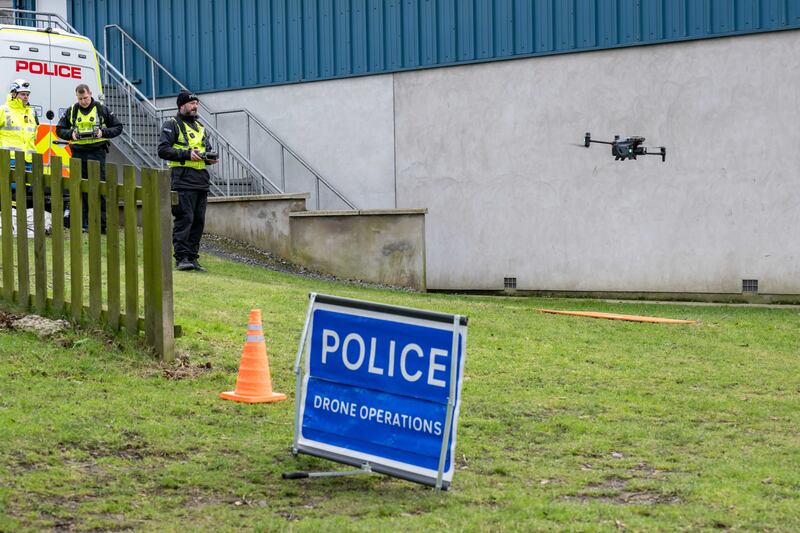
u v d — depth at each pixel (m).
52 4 25.66
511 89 20.36
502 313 14.03
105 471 6.34
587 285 19.86
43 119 17.61
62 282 9.83
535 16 20.08
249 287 13.83
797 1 18.06
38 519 5.41
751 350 12.09
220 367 9.38
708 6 18.70
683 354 11.64
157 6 24.16
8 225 10.29
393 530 5.38
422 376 6.30
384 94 21.61
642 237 19.38
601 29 19.53
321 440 6.69
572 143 19.86
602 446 7.46
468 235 20.89
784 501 6.05
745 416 8.59
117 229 9.41
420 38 21.20
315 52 22.33
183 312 11.34
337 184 22.20
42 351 8.94
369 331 6.55
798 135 18.20
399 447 6.35
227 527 5.44
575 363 10.78
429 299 15.46
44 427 6.98
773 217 18.45
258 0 22.92
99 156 16.73
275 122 22.83
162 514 5.66
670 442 7.65
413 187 21.39
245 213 20.31
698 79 18.86
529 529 5.44
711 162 18.81
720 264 18.84
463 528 5.45
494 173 20.59
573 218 19.92
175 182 15.15
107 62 23.14
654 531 5.44
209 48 23.53
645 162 19.31
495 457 7.13
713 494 6.17
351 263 19.72
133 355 9.12
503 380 9.73
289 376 9.35
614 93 19.47
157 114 23.80
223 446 7.06
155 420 7.50
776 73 18.31
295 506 5.93
